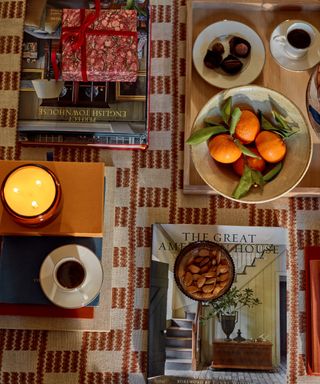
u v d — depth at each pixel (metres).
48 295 0.81
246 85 0.83
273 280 0.89
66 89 0.91
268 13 0.94
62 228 0.83
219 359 0.87
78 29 0.88
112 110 0.90
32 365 0.87
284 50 0.91
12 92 0.94
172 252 0.89
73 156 0.93
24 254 0.85
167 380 0.86
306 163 0.81
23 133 0.90
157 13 0.96
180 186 0.92
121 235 0.91
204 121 0.84
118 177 0.92
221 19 0.93
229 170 0.84
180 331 0.87
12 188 0.81
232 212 0.92
